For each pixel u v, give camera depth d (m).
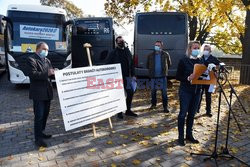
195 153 4.44
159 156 4.40
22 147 4.77
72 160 4.26
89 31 12.70
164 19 10.61
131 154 4.48
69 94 4.88
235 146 4.84
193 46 4.64
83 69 5.13
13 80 9.67
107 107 5.60
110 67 5.66
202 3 10.48
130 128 5.80
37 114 4.73
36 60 4.58
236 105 8.11
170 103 8.26
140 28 10.70
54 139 5.16
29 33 9.85
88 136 5.32
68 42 10.34
